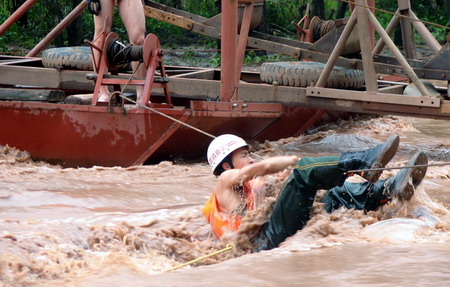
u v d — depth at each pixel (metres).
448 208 10.77
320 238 8.60
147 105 15.48
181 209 10.88
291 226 9.12
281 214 9.09
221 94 16.75
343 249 7.54
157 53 15.60
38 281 6.97
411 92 17.00
